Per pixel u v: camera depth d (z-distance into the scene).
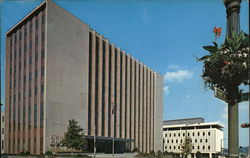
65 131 50.88
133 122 77.19
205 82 7.80
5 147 56.66
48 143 46.75
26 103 52.94
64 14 54.34
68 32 54.78
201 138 117.00
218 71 7.32
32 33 54.56
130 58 79.75
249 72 6.77
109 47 70.31
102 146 62.31
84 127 55.84
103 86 65.81
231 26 7.14
